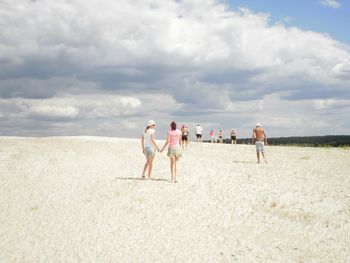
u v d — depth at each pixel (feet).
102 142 100.42
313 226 31.19
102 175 51.29
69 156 68.28
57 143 90.33
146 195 39.93
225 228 30.66
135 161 64.90
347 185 44.68
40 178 49.19
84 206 36.35
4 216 33.53
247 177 49.60
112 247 26.76
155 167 58.29
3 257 25.16
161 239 28.19
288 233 29.73
